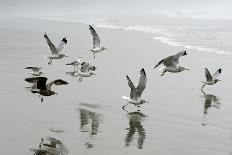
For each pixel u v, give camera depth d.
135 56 36.25
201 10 92.69
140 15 84.00
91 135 18.17
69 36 50.75
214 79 25.41
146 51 38.66
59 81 16.81
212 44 41.25
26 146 16.89
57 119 20.03
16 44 42.72
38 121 19.73
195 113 21.38
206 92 25.14
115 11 99.88
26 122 19.55
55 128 18.86
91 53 37.91
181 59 34.47
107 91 25.00
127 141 17.66
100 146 17.03
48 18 81.56
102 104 22.53
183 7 101.62
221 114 21.25
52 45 22.17
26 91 24.61
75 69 30.77
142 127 19.30
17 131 18.45
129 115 20.89
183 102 23.16
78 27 62.09
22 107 21.72
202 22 63.66
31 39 46.88
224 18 73.69
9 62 33.12
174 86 26.39
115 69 31.02
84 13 94.50
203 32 50.00
